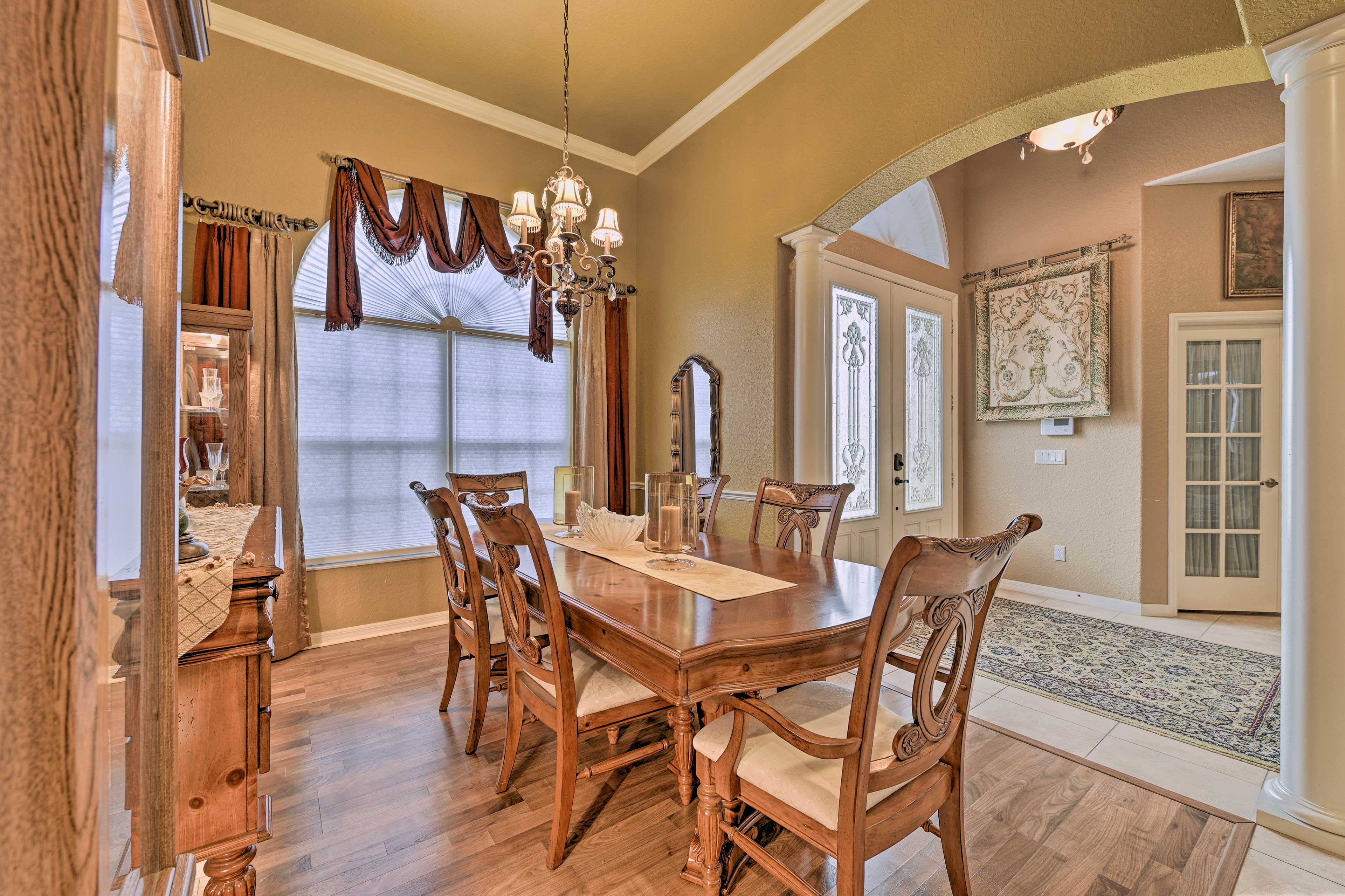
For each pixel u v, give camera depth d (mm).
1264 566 3602
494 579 1707
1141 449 3654
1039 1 2027
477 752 2014
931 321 4355
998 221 4414
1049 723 2215
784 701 1409
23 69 318
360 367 3238
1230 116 3354
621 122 3738
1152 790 1778
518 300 3809
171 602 742
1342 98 1464
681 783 1412
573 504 2453
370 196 3059
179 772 1058
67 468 341
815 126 2879
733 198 3391
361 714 2295
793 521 2291
